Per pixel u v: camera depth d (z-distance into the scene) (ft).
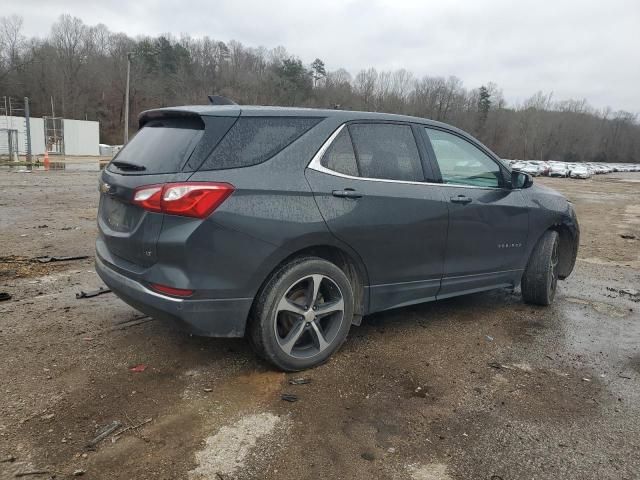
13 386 10.04
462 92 344.49
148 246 9.66
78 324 13.30
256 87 257.55
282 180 10.28
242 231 9.73
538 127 372.79
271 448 8.46
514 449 8.70
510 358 12.37
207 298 9.68
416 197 12.36
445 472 8.06
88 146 158.40
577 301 17.47
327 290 11.43
